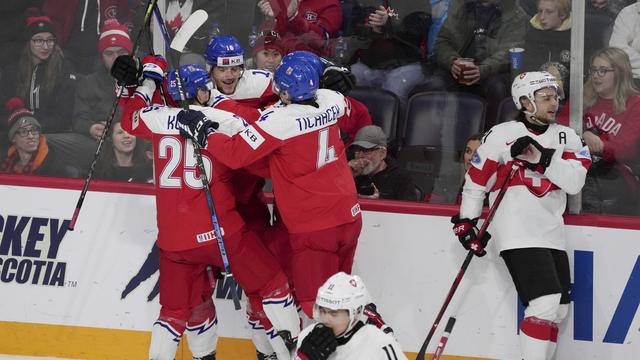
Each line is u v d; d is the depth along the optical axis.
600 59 19.98
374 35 20.56
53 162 20.77
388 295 20.00
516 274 18.64
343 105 18.06
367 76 20.61
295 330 18.47
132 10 20.88
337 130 17.89
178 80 17.61
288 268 19.73
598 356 19.67
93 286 20.30
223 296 20.14
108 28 20.83
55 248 20.28
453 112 20.39
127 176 20.72
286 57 17.62
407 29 20.45
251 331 20.06
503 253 18.84
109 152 20.70
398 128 20.53
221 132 17.38
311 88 17.20
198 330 18.95
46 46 20.73
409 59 20.52
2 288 20.42
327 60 19.94
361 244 19.98
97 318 20.36
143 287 20.23
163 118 17.42
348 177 18.06
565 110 19.98
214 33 20.95
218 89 18.95
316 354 13.21
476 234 19.00
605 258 19.53
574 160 18.47
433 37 20.39
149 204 20.11
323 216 17.59
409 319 19.98
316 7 20.66
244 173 18.94
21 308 20.42
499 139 18.69
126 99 17.75
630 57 19.88
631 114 19.89
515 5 20.16
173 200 17.62
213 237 17.66
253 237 18.33
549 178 18.39
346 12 20.59
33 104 20.75
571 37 19.86
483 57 20.33
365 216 19.92
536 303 18.31
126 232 20.19
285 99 17.39
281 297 18.31
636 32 19.84
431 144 20.44
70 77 20.77
